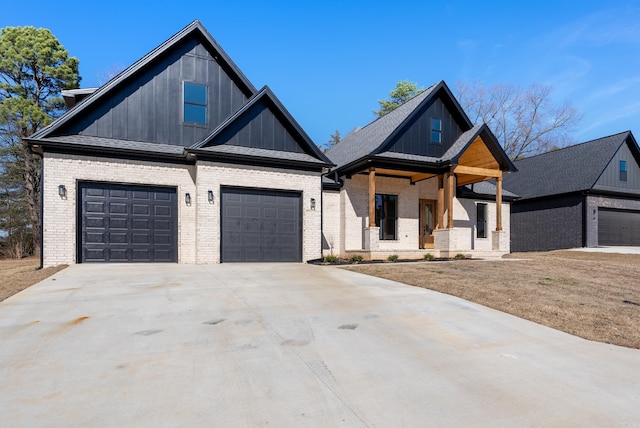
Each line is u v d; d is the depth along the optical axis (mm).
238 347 4770
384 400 3559
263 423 3109
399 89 36344
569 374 4309
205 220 12289
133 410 3268
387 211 17000
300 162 13438
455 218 18453
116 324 5562
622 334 5848
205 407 3338
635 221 23641
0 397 3477
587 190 20656
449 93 16766
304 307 6684
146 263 11930
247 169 12953
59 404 3357
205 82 13562
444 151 16812
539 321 6348
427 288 8562
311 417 3221
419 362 4492
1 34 22969
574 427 3197
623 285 9633
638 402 3680
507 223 20109
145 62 12625
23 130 23031
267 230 13281
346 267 11641
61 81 24078
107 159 11727
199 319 5852
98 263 11523
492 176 16734
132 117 12500
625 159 22875
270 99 13648
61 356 4410
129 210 11992
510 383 4020
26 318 5812
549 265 12812
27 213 24344
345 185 16219
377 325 5801
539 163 26234
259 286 8367
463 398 3646
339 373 4117
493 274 10523
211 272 10227
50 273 9742
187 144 13141
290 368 4203
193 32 13492
